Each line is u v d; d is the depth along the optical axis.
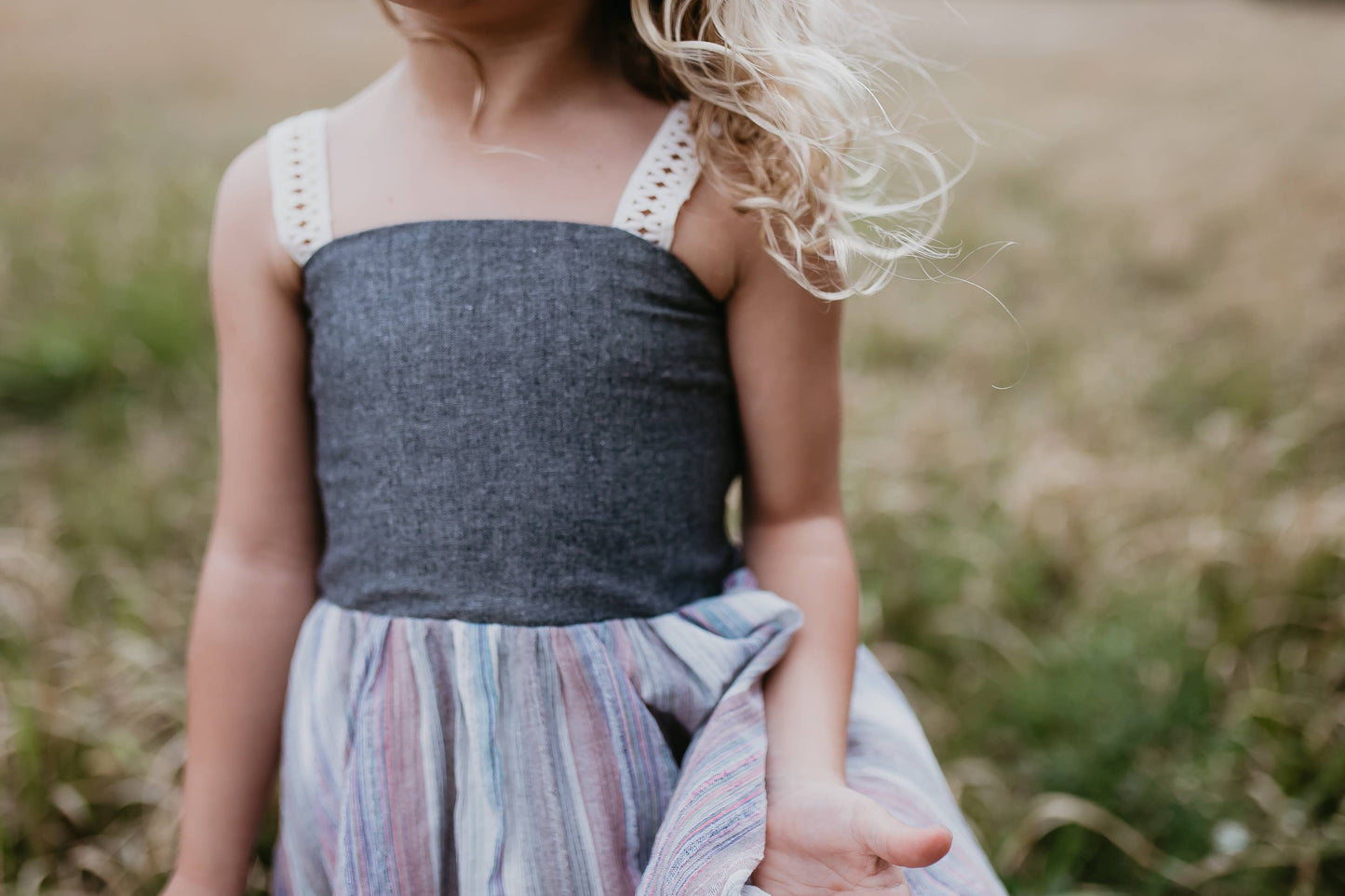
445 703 0.89
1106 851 1.72
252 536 1.02
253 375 1.00
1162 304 3.97
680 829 0.82
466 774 0.88
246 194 0.98
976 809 1.78
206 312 3.38
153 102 6.21
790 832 0.81
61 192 4.37
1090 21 10.73
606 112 0.95
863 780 0.95
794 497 1.00
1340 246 4.38
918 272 4.10
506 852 0.87
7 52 7.39
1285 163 5.48
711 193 0.93
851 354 3.45
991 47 8.98
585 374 0.89
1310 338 3.55
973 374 3.38
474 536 0.89
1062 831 1.76
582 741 0.88
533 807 0.87
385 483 0.91
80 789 1.74
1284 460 2.79
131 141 5.32
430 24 0.92
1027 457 2.80
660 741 0.90
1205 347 3.53
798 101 0.93
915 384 3.29
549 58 0.92
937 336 3.58
